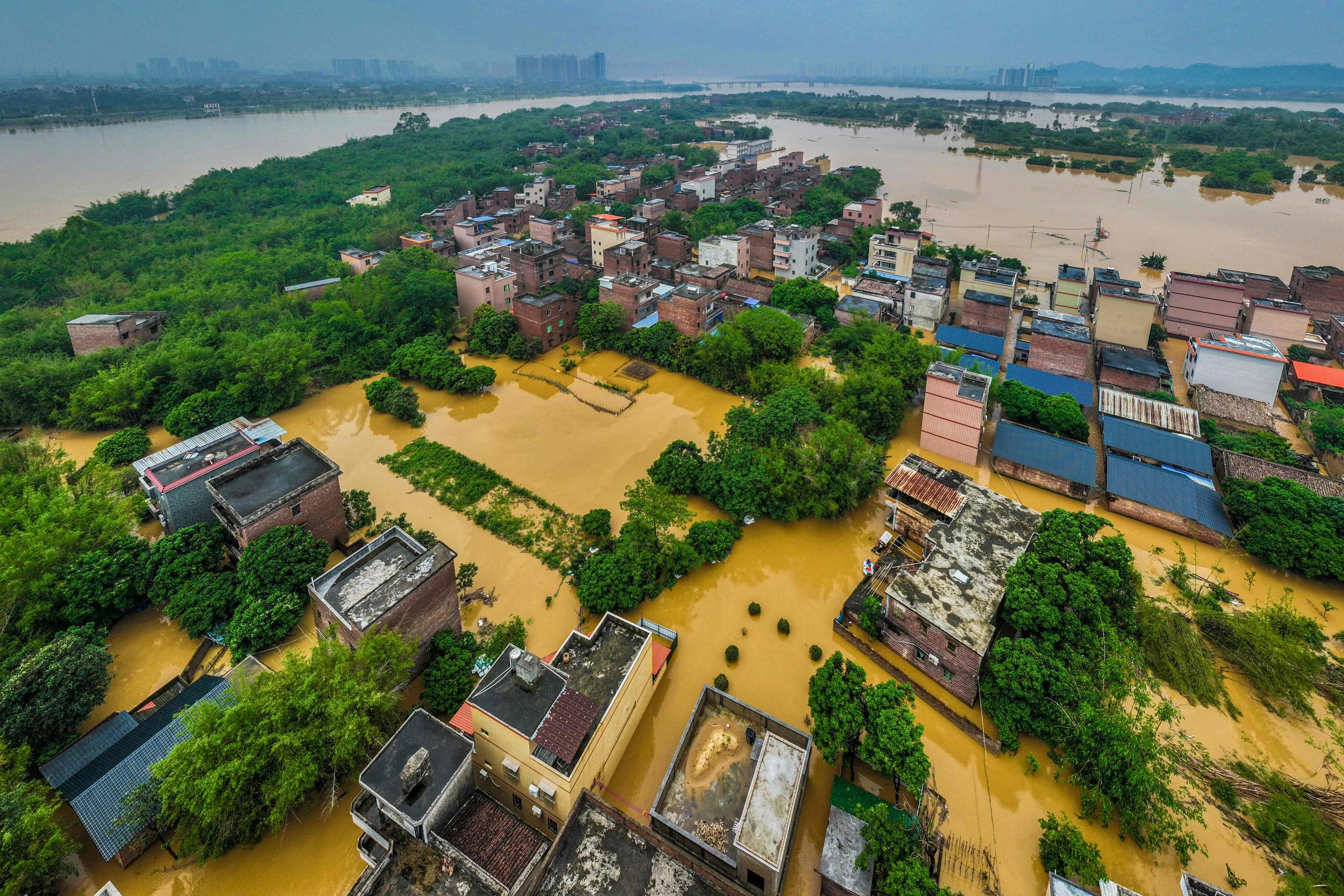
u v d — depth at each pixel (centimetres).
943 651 3941
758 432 5944
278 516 4653
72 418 6700
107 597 4228
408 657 3747
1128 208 15638
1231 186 16988
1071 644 3791
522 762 3023
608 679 3525
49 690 3462
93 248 11238
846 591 4884
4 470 5262
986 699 3753
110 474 5303
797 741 3525
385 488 6047
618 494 5928
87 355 7306
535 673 3072
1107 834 3309
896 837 2878
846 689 3466
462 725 3550
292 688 3259
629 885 2700
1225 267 11562
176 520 5041
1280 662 4003
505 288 9512
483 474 6178
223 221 13638
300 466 5062
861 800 3259
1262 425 6569
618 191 15925
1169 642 4175
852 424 5772
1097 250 12650
